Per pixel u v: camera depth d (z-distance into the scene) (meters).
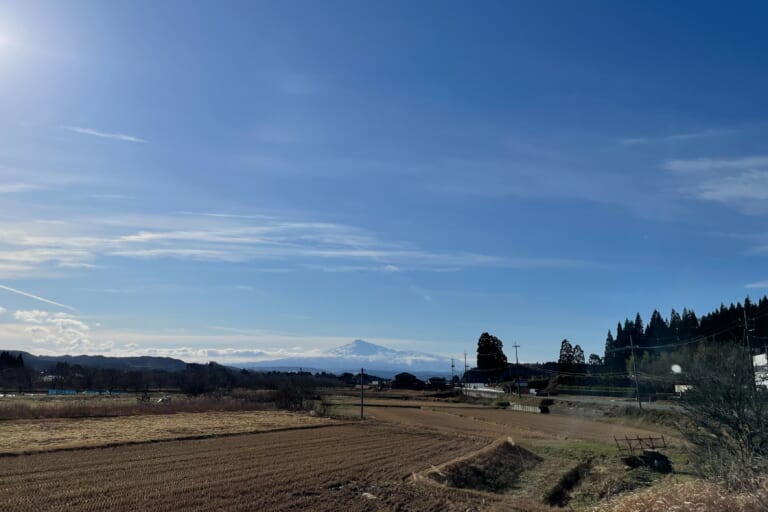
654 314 149.12
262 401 93.19
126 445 35.28
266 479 25.44
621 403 79.75
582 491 34.34
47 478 23.95
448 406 101.31
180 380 143.12
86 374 142.38
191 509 19.56
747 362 33.28
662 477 36.59
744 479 19.48
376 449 38.84
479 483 32.62
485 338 162.00
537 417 78.50
